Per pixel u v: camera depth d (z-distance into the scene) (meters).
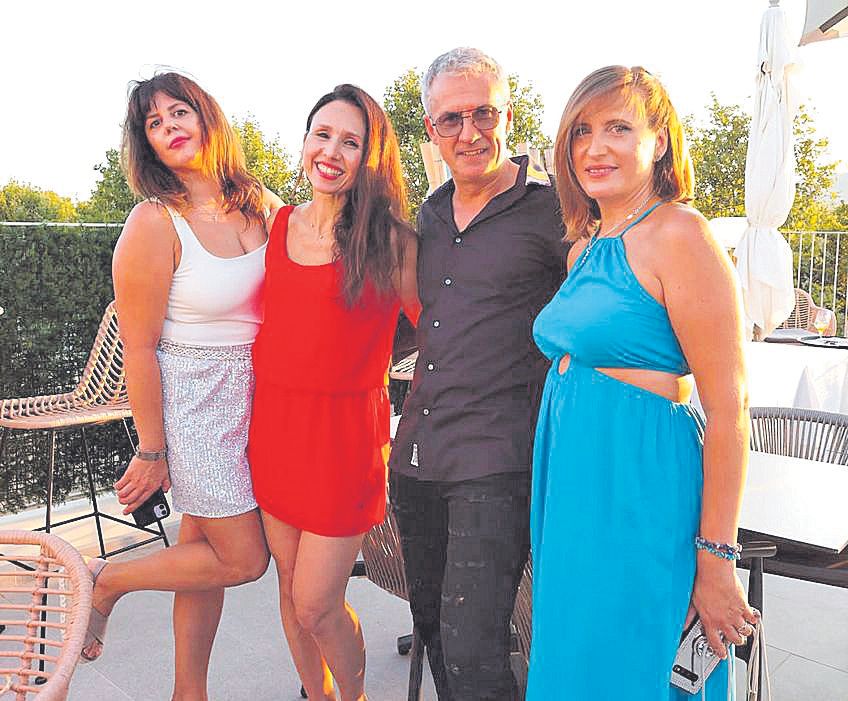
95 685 2.78
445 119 1.78
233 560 2.14
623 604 1.47
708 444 1.40
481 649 1.78
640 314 1.43
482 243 1.82
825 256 7.45
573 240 1.67
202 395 2.04
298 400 1.98
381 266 1.91
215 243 2.03
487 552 1.77
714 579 1.42
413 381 1.96
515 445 1.79
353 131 1.92
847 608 3.29
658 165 1.51
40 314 4.15
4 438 3.76
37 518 4.13
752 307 5.32
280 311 1.97
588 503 1.49
